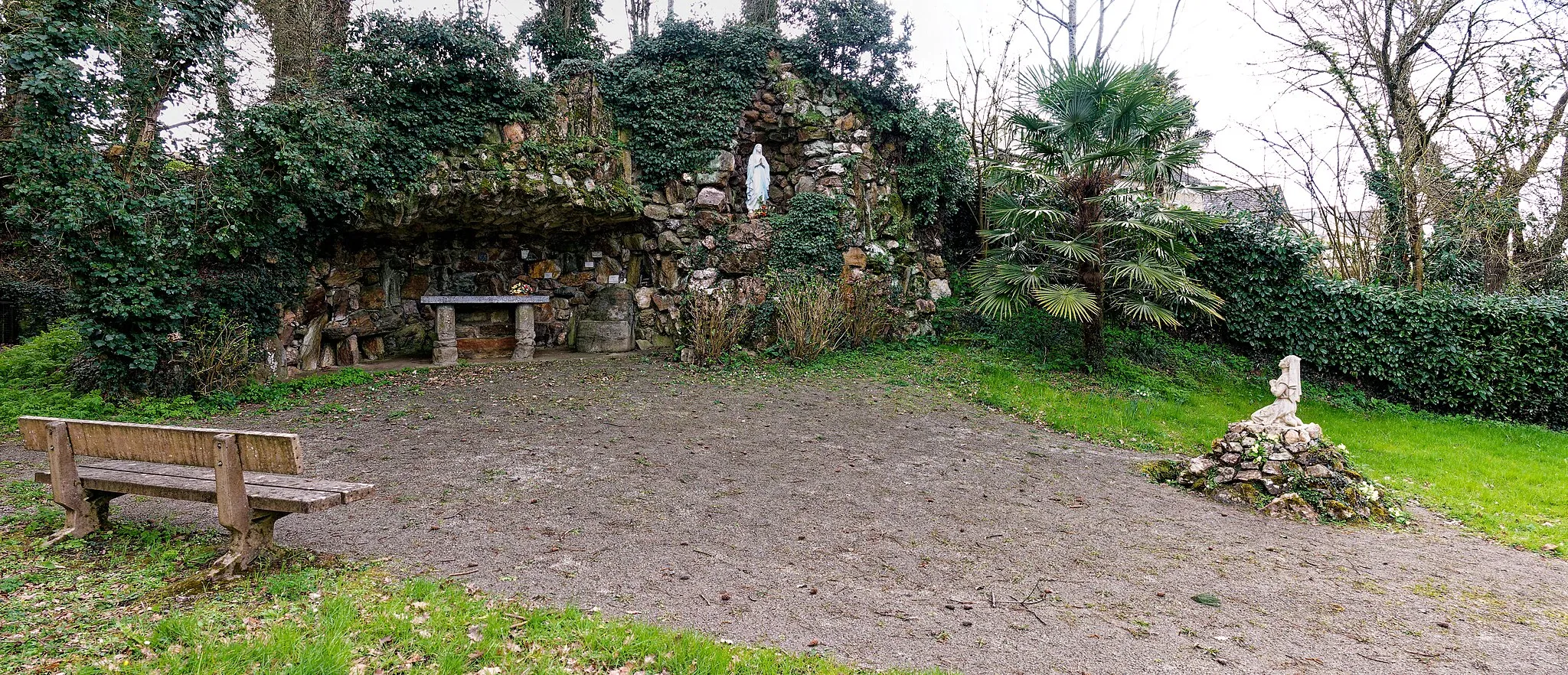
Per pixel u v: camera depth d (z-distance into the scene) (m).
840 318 11.23
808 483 5.73
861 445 7.01
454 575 3.60
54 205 7.11
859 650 3.02
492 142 10.14
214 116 8.19
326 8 13.49
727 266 11.67
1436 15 12.08
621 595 3.47
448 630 2.90
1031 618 3.45
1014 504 5.44
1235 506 5.66
